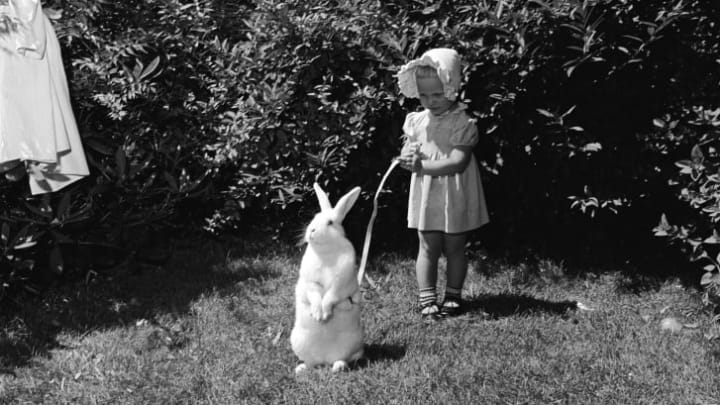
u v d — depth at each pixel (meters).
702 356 3.53
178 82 4.63
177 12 4.59
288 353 3.63
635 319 3.90
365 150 4.45
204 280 4.32
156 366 3.56
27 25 3.85
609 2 3.98
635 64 4.11
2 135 3.87
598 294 4.16
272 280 4.29
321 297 3.37
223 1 4.80
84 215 4.20
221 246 4.64
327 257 3.37
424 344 3.66
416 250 4.54
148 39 4.51
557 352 3.58
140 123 4.50
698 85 4.07
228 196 4.57
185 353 3.65
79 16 4.45
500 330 3.79
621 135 4.18
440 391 3.31
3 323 3.95
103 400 3.36
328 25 4.39
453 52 3.79
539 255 4.45
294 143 4.44
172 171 4.54
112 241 4.44
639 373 3.42
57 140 3.93
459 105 3.87
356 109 4.32
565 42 4.07
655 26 4.00
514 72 4.11
